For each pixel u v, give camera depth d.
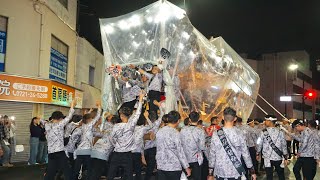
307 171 9.35
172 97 9.84
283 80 51.62
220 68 11.82
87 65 23.12
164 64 9.93
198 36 11.40
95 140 9.15
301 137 9.41
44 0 16.58
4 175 11.72
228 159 5.59
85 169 11.26
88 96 22.48
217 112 11.55
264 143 8.87
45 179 7.89
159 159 6.46
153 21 10.48
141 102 7.52
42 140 15.01
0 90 14.61
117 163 7.14
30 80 15.55
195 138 7.99
